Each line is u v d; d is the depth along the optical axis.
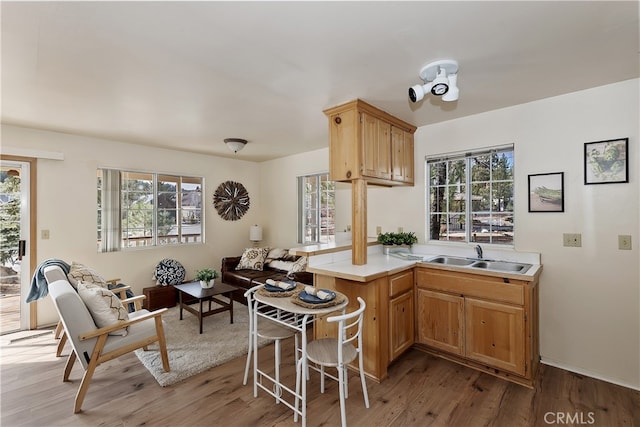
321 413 2.02
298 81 2.29
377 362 2.38
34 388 2.31
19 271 3.46
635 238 2.29
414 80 2.28
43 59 1.95
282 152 4.96
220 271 5.27
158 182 4.64
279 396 2.09
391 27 1.63
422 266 2.85
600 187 2.42
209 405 2.11
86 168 3.89
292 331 2.26
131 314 2.73
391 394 2.23
